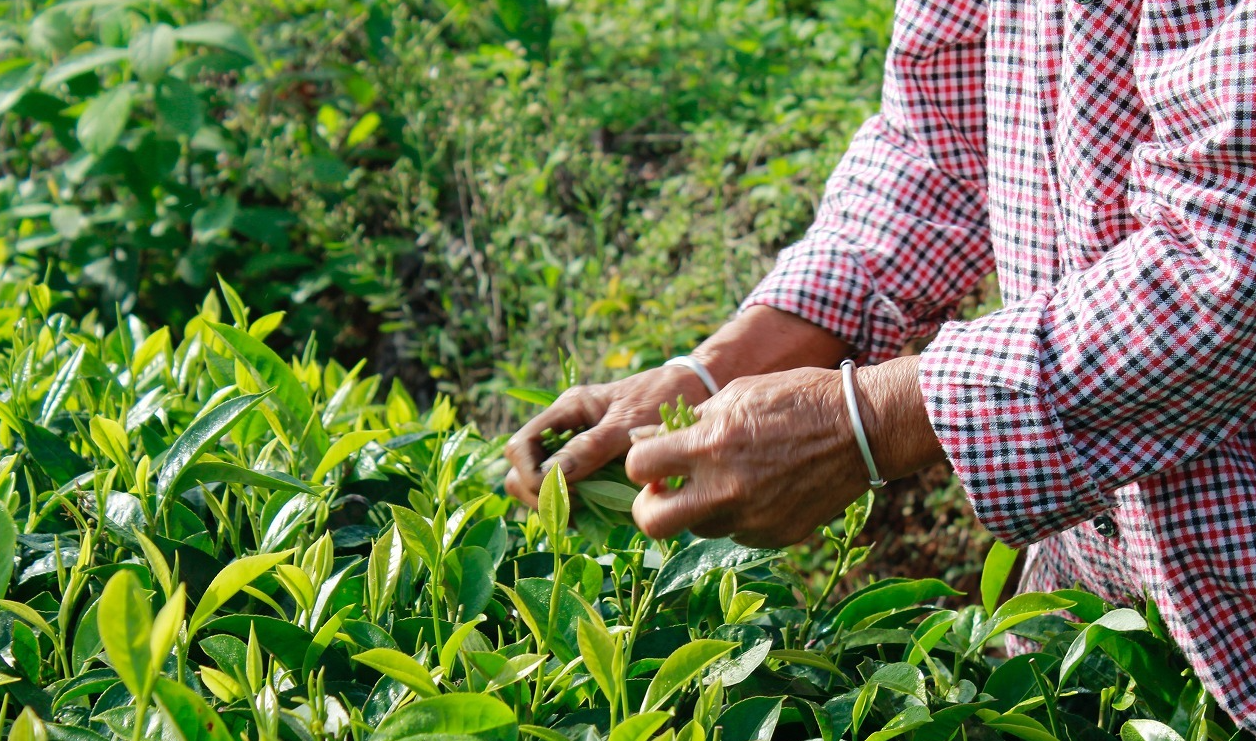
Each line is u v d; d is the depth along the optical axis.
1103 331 0.81
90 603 0.85
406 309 3.09
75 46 3.10
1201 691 0.95
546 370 2.89
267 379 1.04
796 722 0.89
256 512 1.08
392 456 1.25
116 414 1.22
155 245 3.12
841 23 3.18
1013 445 0.83
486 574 0.88
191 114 2.81
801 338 1.19
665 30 3.58
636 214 3.01
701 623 0.95
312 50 3.45
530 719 0.77
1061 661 0.95
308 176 3.08
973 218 1.22
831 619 1.02
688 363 1.11
